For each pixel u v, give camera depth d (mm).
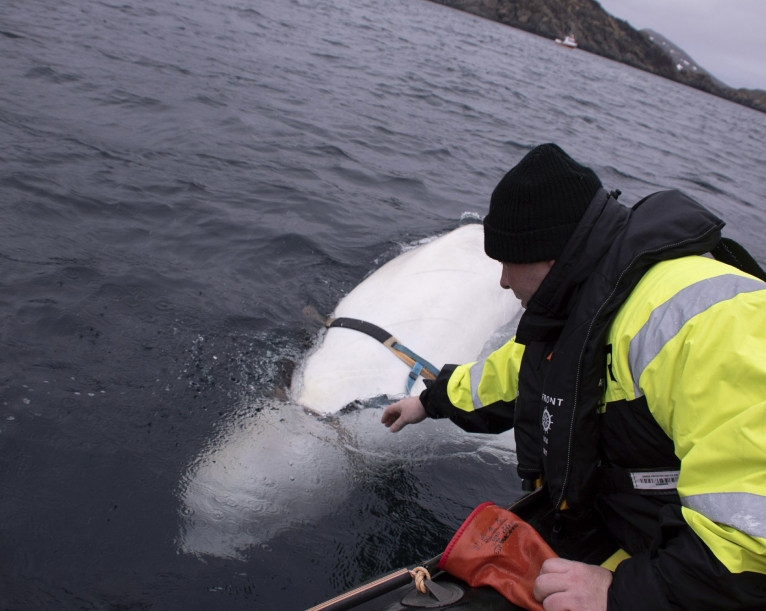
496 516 1900
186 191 5406
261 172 6219
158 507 2523
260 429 2885
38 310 3498
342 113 9039
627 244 1545
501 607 1739
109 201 4949
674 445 1490
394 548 2537
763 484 1210
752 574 1239
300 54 12383
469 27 35125
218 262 4391
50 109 6539
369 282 3816
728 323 1295
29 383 3000
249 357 3430
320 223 5332
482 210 6582
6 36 8508
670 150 13133
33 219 4434
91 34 9734
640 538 1709
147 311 3684
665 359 1385
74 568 2248
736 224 8180
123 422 2889
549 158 1620
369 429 3010
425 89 12211
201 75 9047
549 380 1686
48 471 2596
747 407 1246
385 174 7012
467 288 3520
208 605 2209
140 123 6781
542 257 1648
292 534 2535
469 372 2340
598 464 1705
